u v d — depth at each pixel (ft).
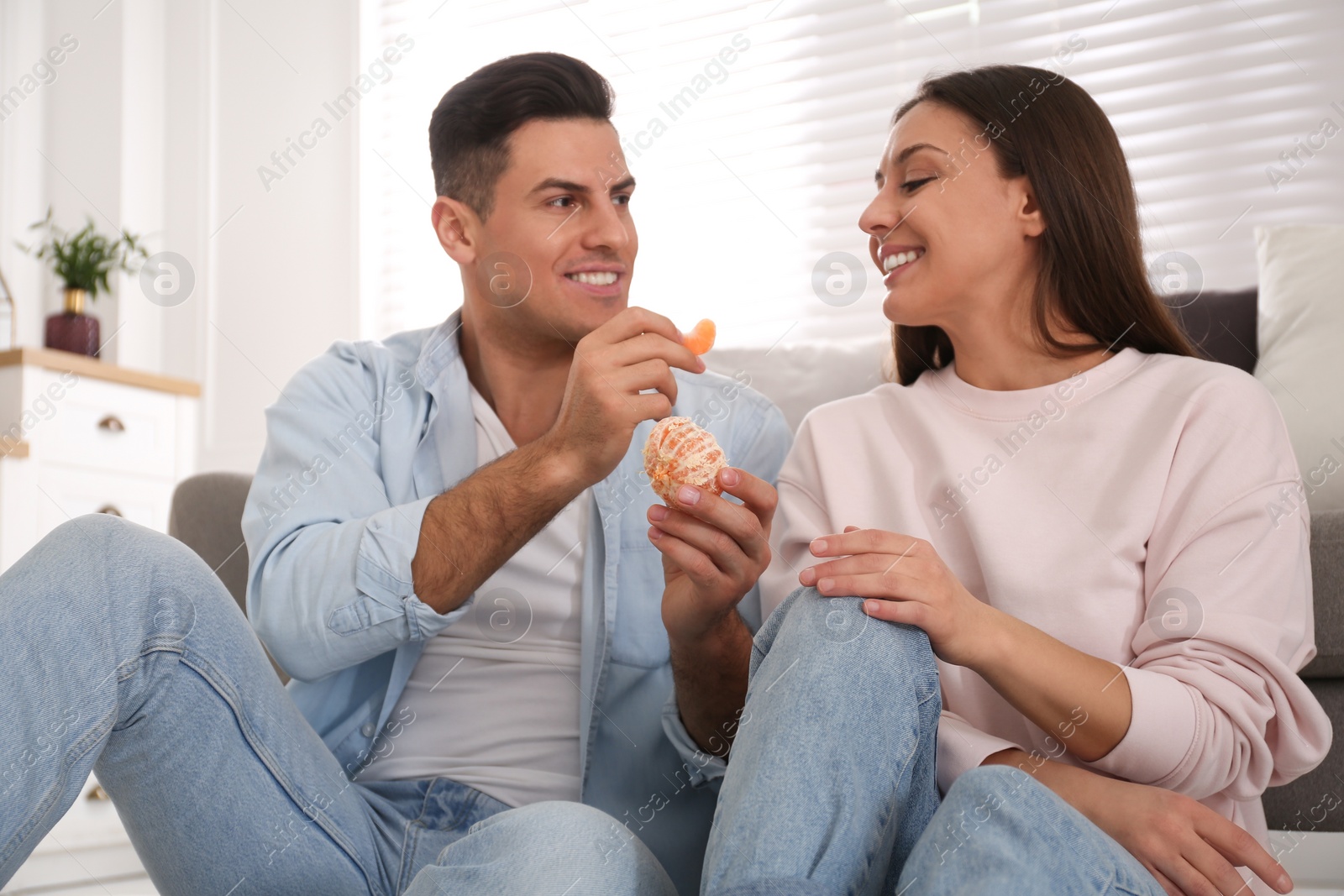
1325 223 7.27
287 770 2.86
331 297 9.53
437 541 3.21
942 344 3.92
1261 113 7.50
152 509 8.31
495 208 3.98
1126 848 2.52
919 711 2.33
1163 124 7.69
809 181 8.50
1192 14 7.69
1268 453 3.12
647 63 8.95
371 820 3.23
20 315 10.13
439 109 4.13
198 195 10.00
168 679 2.64
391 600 3.22
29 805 2.30
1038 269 3.57
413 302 9.37
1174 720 2.67
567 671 3.65
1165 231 7.61
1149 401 3.35
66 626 2.44
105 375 7.97
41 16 10.43
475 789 3.41
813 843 2.01
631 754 3.58
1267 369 5.43
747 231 8.59
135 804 2.78
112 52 10.12
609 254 3.99
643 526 3.76
